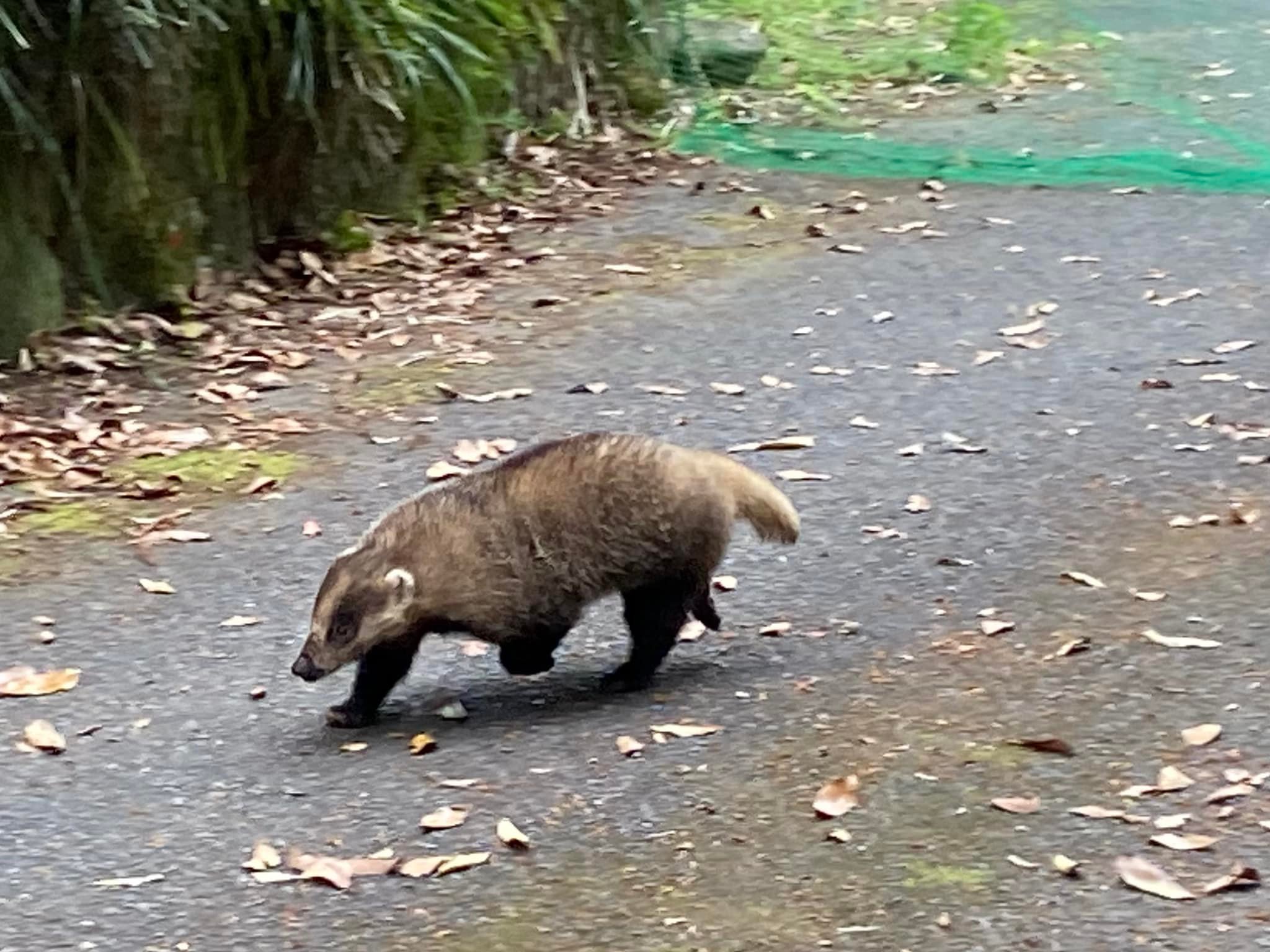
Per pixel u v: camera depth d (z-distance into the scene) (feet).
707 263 20.92
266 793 12.51
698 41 29.99
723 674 13.42
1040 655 13.34
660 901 11.50
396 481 16.21
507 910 11.50
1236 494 15.21
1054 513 15.10
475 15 23.71
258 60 20.34
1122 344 18.15
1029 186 23.71
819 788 12.22
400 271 20.81
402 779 12.55
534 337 19.04
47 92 18.56
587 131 26.32
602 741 12.79
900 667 13.33
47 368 18.31
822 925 11.30
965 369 17.79
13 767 12.85
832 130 27.40
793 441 16.40
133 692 13.57
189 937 11.45
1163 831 11.75
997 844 11.74
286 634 14.16
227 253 20.24
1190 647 13.30
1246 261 20.15
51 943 11.45
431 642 14.14
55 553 15.28
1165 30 34.78
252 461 16.62
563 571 13.21
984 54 32.12
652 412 17.22
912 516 15.17
